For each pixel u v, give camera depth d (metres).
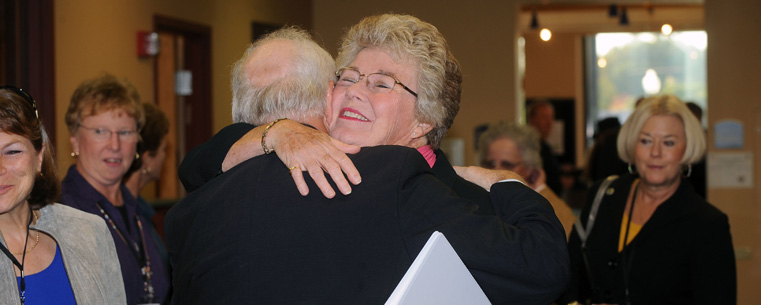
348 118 1.48
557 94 11.56
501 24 6.98
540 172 3.23
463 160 6.95
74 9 4.20
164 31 5.38
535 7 9.21
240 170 1.28
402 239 1.16
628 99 11.94
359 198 1.18
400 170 1.21
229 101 6.13
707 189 4.91
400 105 1.48
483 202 1.42
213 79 5.82
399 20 1.55
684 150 2.54
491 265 1.20
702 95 11.82
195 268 1.23
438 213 1.20
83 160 2.47
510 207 1.38
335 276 1.14
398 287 1.09
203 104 5.80
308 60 1.43
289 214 1.18
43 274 1.71
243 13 6.23
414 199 1.21
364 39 1.53
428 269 1.11
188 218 1.30
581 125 11.56
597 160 6.37
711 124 4.91
